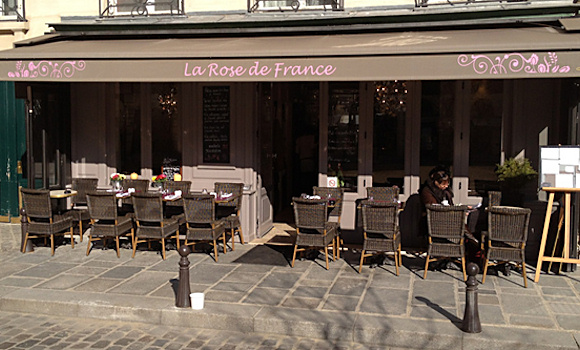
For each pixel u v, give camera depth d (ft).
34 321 21.48
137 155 33.96
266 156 34.94
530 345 18.10
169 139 33.35
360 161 31.37
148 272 26.00
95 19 32.91
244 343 19.39
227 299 22.24
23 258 28.55
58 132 33.86
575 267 25.61
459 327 19.30
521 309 21.03
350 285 23.93
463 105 29.68
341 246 30.73
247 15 31.09
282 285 23.95
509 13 26.81
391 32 28.30
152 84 33.22
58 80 26.81
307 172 42.27
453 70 22.94
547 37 23.30
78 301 22.06
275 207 39.96
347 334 19.44
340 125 31.63
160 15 32.30
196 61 25.89
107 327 20.86
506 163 27.73
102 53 26.53
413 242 30.83
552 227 26.40
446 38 25.05
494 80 29.19
